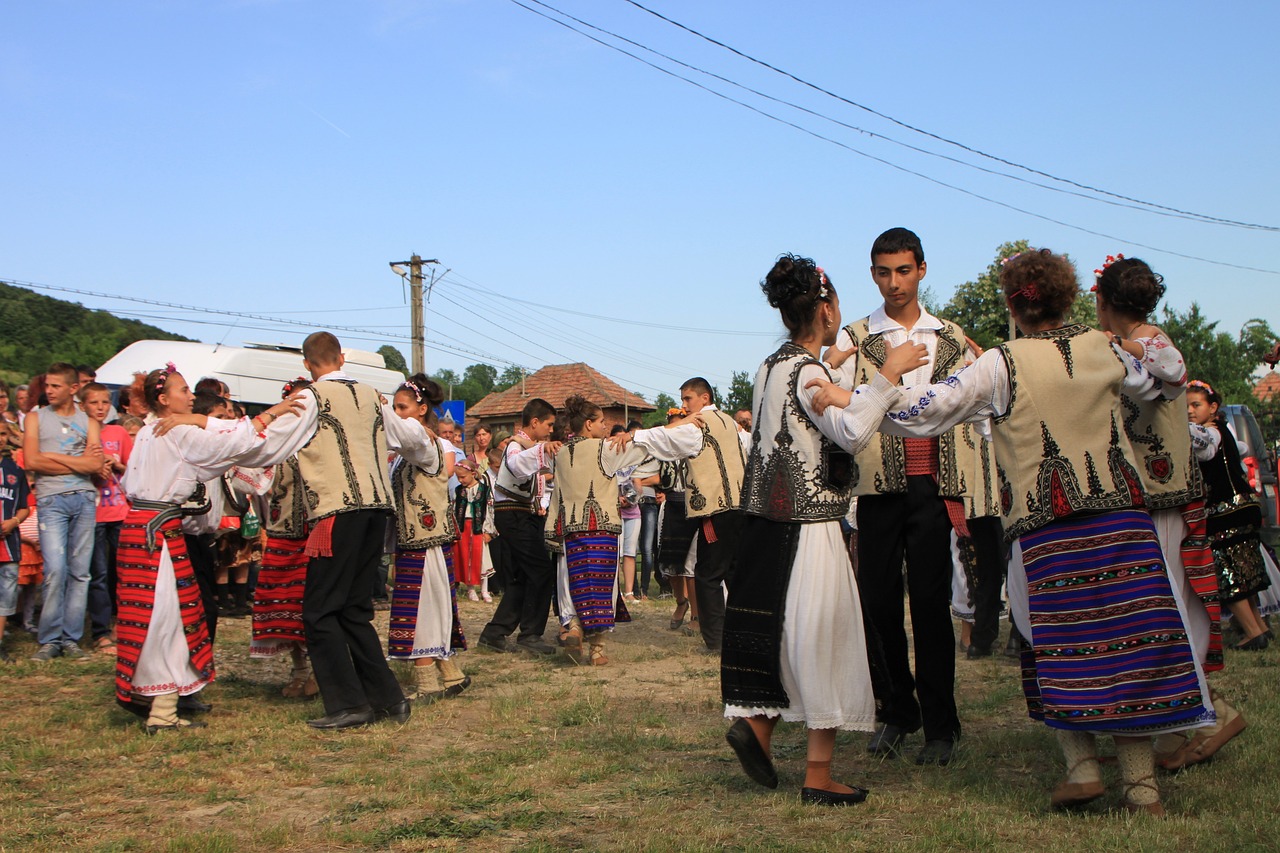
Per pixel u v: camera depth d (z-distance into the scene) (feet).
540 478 25.76
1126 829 10.90
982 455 22.29
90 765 15.08
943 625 14.65
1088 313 71.31
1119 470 11.54
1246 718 15.78
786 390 12.44
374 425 18.21
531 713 18.40
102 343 104.32
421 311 89.71
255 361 45.39
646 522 40.63
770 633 12.21
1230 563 21.26
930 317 15.52
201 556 19.20
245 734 16.88
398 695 17.85
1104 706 11.24
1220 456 21.20
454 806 12.97
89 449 22.81
